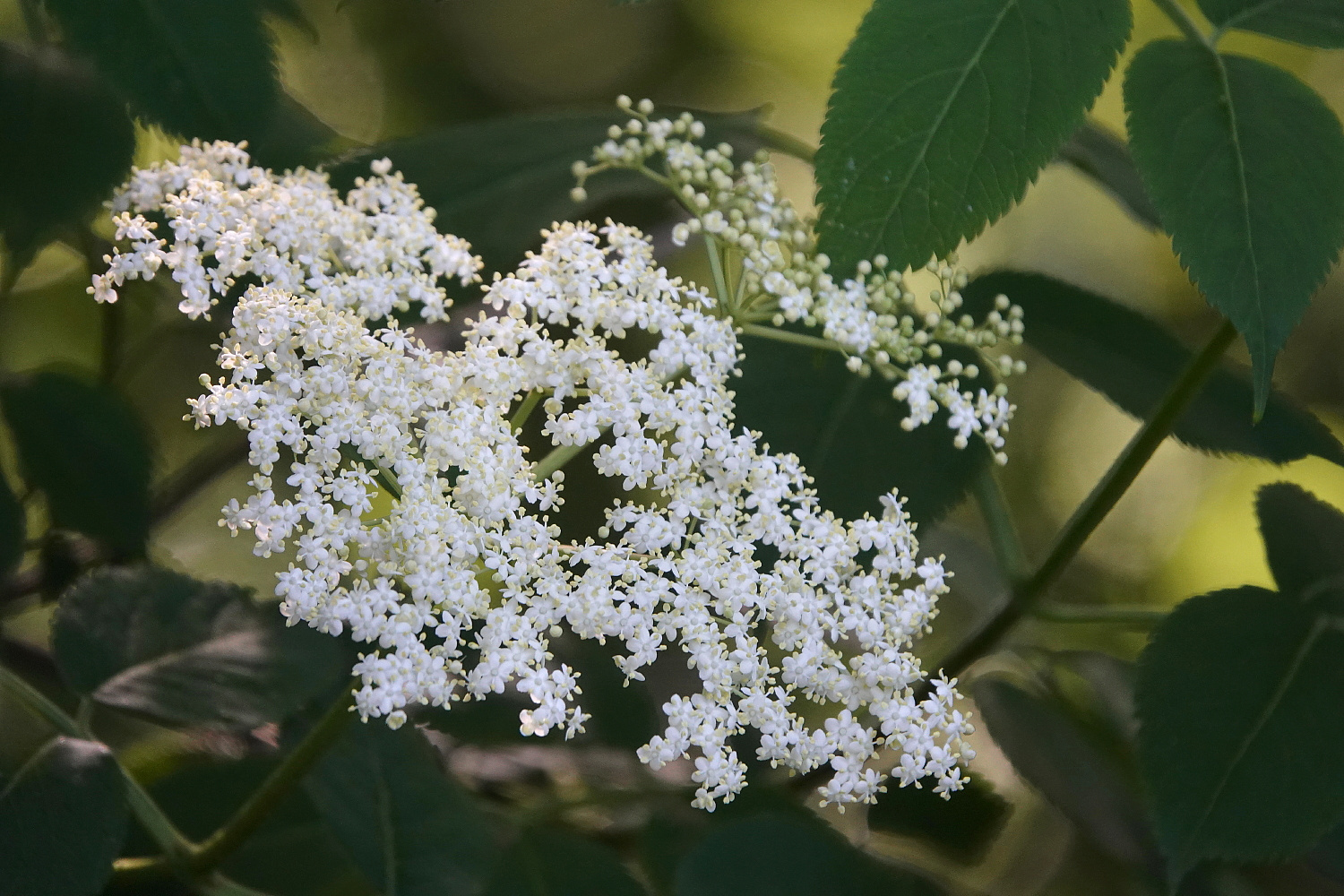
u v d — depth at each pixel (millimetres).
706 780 735
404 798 790
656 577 740
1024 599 855
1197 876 841
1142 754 788
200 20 793
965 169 741
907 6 744
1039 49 743
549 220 842
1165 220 742
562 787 891
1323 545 825
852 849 794
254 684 807
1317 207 743
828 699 747
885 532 749
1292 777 783
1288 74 755
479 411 740
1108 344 861
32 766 764
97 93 826
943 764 742
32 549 876
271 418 731
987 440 771
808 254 791
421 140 848
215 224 754
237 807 845
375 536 730
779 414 807
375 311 766
